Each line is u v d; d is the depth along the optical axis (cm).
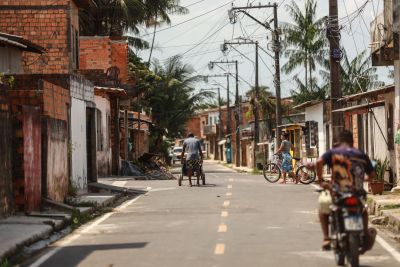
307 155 4988
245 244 1443
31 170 2005
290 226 1733
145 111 7612
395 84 2570
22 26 3222
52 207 2083
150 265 1227
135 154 6156
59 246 1498
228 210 2127
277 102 4812
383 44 2525
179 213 2075
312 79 6531
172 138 8481
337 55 2875
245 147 8219
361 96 2881
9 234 1570
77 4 3409
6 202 1864
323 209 1165
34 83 2439
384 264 1209
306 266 1195
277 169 3575
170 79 7712
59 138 2372
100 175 4059
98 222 1936
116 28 6119
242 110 9606
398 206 1986
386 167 2848
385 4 2528
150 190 3058
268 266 1198
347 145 1170
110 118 4409
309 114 4950
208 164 9962
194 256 1308
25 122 1959
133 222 1892
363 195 1136
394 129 2664
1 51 2653
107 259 1305
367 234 1116
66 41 3222
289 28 6481
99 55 4997
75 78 2709
